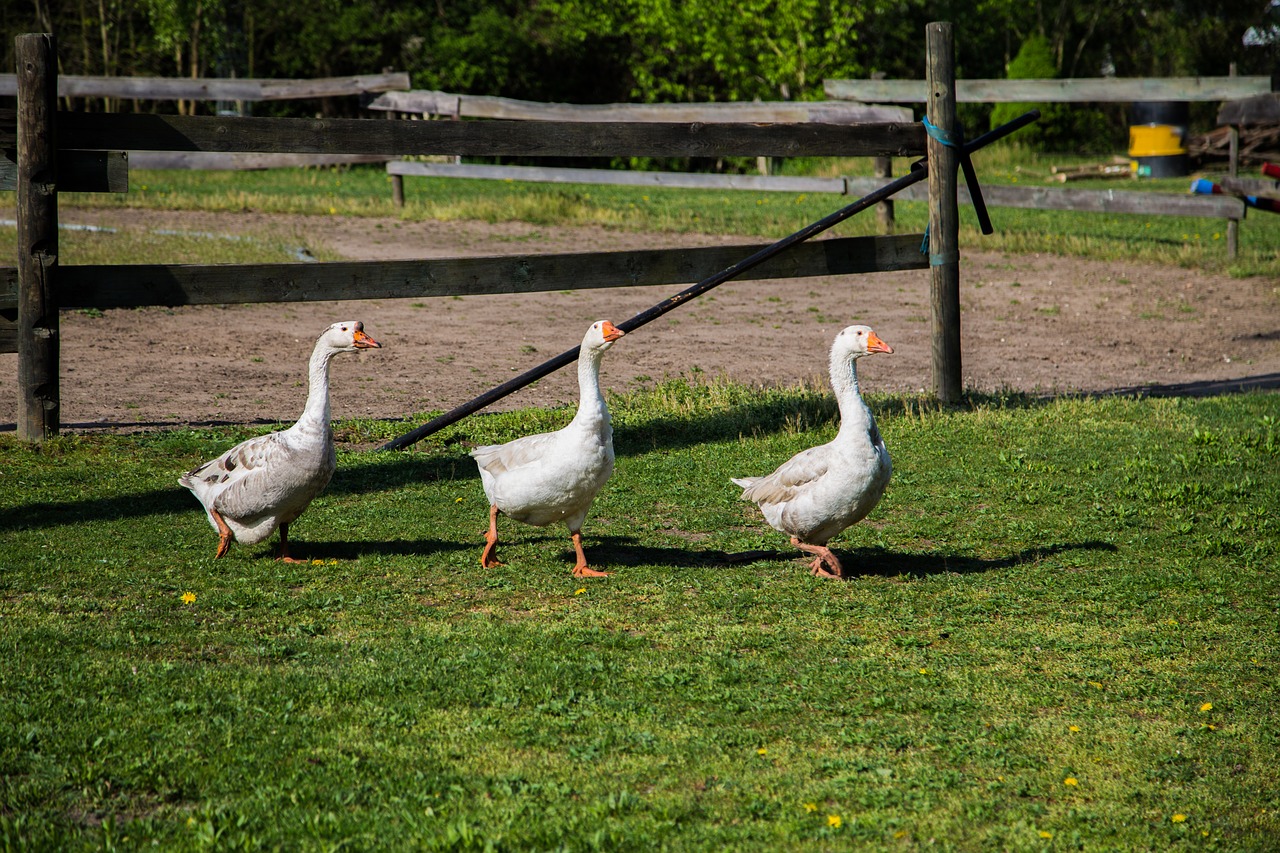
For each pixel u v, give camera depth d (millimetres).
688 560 7922
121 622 6254
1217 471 10172
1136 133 33281
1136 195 21656
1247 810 4793
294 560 7527
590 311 17781
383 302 17984
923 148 12117
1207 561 8016
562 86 45156
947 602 7117
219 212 23141
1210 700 5840
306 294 10062
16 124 9430
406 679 5660
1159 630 6758
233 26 39750
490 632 6336
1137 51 50531
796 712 5527
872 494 7301
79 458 9484
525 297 18938
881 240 12094
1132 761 5172
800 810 4645
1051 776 5020
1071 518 9008
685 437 11148
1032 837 4488
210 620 6398
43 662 5656
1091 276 20531
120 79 26359
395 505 8953
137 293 9734
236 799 4578
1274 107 21250
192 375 12781
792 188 24141
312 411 7137
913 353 15547
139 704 5266
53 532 7836
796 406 11875
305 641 6148
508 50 41750
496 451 7445
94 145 9539
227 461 7312
